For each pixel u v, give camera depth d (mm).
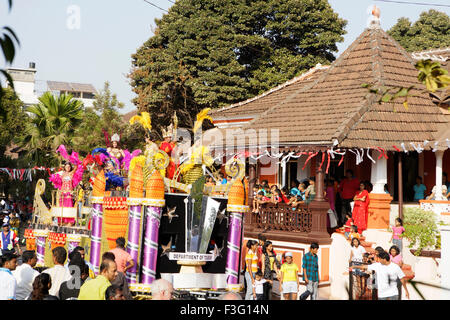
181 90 43625
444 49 31625
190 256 13859
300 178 27656
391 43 27797
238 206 14828
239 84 43062
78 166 19328
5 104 48188
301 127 24031
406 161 27781
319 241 21375
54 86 62500
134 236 13344
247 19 44312
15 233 25688
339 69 27625
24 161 41594
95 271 14883
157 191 13281
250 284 17391
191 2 45250
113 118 40594
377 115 23562
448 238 16984
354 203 23078
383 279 15062
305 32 45719
